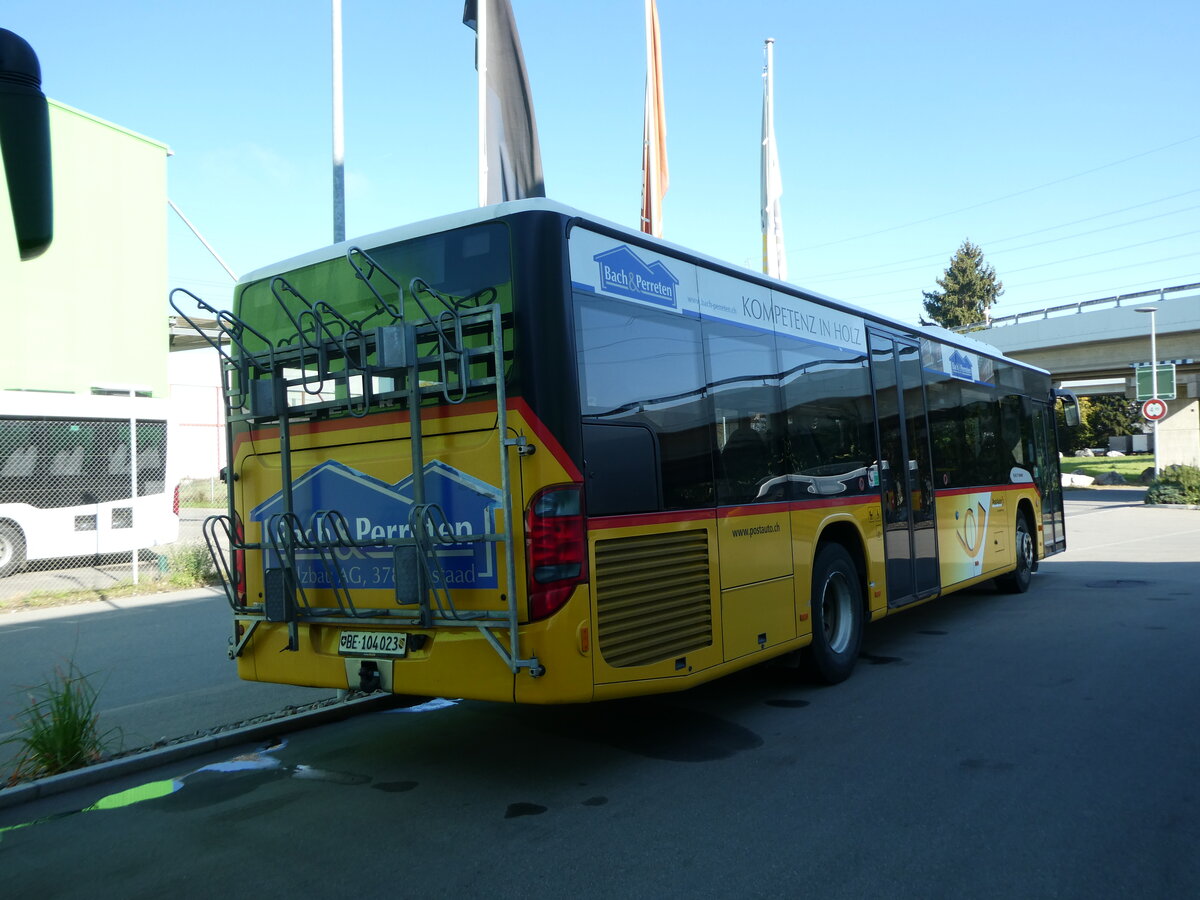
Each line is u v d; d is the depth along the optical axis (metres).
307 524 5.59
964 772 5.11
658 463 5.43
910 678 7.50
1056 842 4.12
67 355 17.50
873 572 8.02
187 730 6.23
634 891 3.75
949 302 78.81
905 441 8.92
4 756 5.78
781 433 6.84
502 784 5.20
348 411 5.40
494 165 11.91
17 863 4.28
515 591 4.66
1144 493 37.62
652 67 15.48
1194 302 36.41
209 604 11.66
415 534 4.84
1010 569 11.54
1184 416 42.12
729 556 5.97
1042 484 13.07
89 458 14.78
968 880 3.76
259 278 6.11
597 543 4.88
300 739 6.28
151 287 19.14
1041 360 41.78
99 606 11.65
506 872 3.98
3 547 13.88
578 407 4.84
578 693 4.70
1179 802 4.57
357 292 5.60
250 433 5.89
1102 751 5.41
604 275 5.21
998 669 7.70
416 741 6.16
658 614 5.29
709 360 6.07
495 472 4.82
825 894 3.67
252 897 3.83
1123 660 7.84
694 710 6.76
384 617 5.14
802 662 7.19
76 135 17.69
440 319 4.79
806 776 5.16
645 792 4.98
